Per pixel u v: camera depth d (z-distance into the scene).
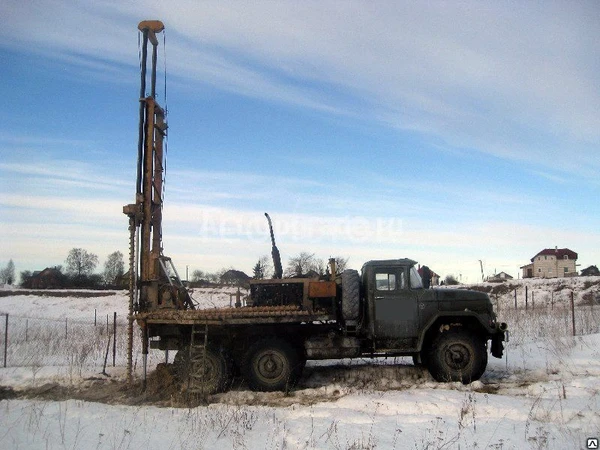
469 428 6.79
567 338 13.22
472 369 9.59
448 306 9.92
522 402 7.97
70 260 70.12
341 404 8.33
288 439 6.50
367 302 9.98
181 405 8.70
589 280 38.56
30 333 18.73
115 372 10.84
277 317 9.51
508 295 37.62
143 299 10.18
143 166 10.40
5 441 6.57
